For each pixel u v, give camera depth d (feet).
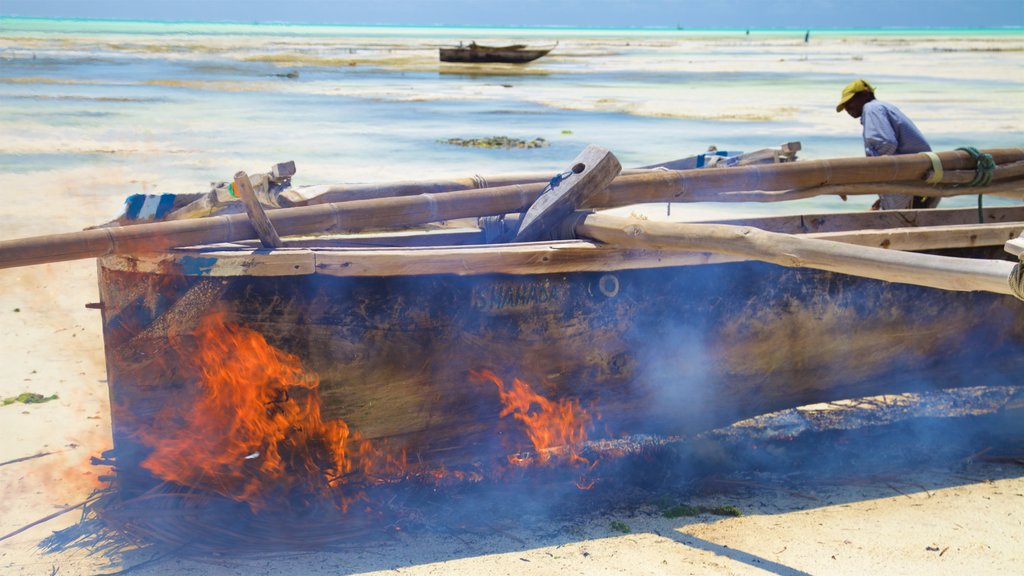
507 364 13.69
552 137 64.85
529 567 11.95
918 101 96.22
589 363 14.11
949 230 15.31
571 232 14.73
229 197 15.39
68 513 13.51
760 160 22.97
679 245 12.99
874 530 13.14
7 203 37.32
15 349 21.06
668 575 11.76
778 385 15.55
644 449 15.30
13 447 15.87
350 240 15.70
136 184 42.93
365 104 92.84
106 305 12.61
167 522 12.74
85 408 17.75
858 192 18.86
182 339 12.62
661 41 485.15
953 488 14.69
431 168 49.52
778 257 12.11
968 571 11.97
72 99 90.17
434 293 13.06
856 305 15.40
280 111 83.41
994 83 131.75
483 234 17.03
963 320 16.30
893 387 16.52
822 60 235.61
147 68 149.89
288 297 12.54
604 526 13.21
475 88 122.62
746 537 12.88
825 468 15.49
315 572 11.80
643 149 58.03
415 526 13.03
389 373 13.15
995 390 18.75
